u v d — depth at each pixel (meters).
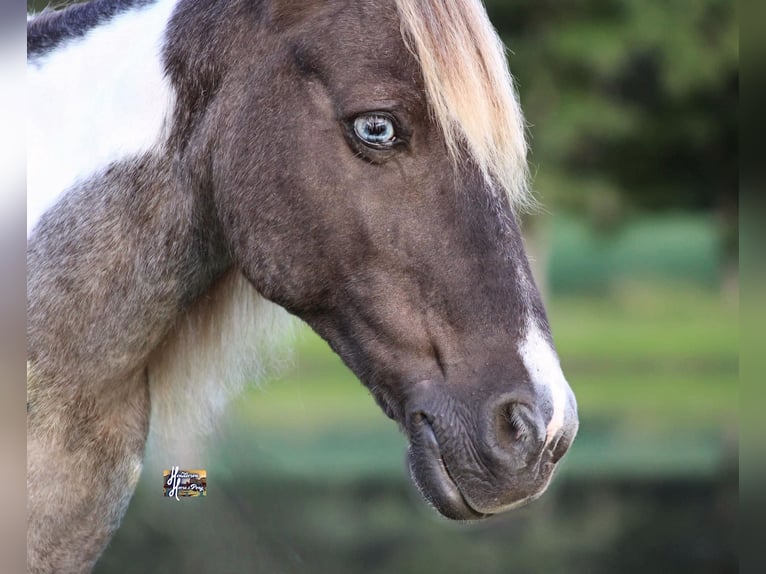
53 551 2.93
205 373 3.22
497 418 2.51
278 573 7.00
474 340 2.59
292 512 8.09
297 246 2.74
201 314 3.16
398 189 2.65
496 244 2.60
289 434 12.33
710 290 24.83
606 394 15.44
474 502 2.54
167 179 2.91
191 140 2.90
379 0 2.71
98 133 2.92
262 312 3.25
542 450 2.50
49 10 3.51
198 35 2.90
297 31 2.76
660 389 15.80
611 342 20.03
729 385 16.09
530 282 2.63
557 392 2.53
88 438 2.93
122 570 6.51
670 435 12.70
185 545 6.64
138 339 2.95
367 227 2.66
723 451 11.84
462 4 2.64
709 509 9.62
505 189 2.65
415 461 2.63
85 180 2.90
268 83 2.79
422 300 2.63
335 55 2.69
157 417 3.25
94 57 3.00
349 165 2.68
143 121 2.91
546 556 8.19
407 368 2.64
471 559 8.07
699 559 8.18
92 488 2.96
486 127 2.59
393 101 2.62
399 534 8.55
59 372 2.87
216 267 3.04
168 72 2.92
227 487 6.78
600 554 8.33
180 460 3.37
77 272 2.87
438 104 2.58
